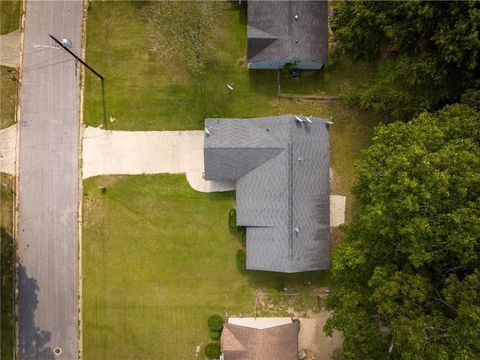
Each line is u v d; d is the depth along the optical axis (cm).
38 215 3462
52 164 3478
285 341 3200
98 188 3466
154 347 3425
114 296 3438
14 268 3444
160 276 3447
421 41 2966
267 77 3503
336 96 3494
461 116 2770
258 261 3228
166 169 3475
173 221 3462
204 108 3494
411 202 2406
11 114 3478
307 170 3203
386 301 2533
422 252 2455
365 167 2772
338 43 3428
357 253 2772
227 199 3456
